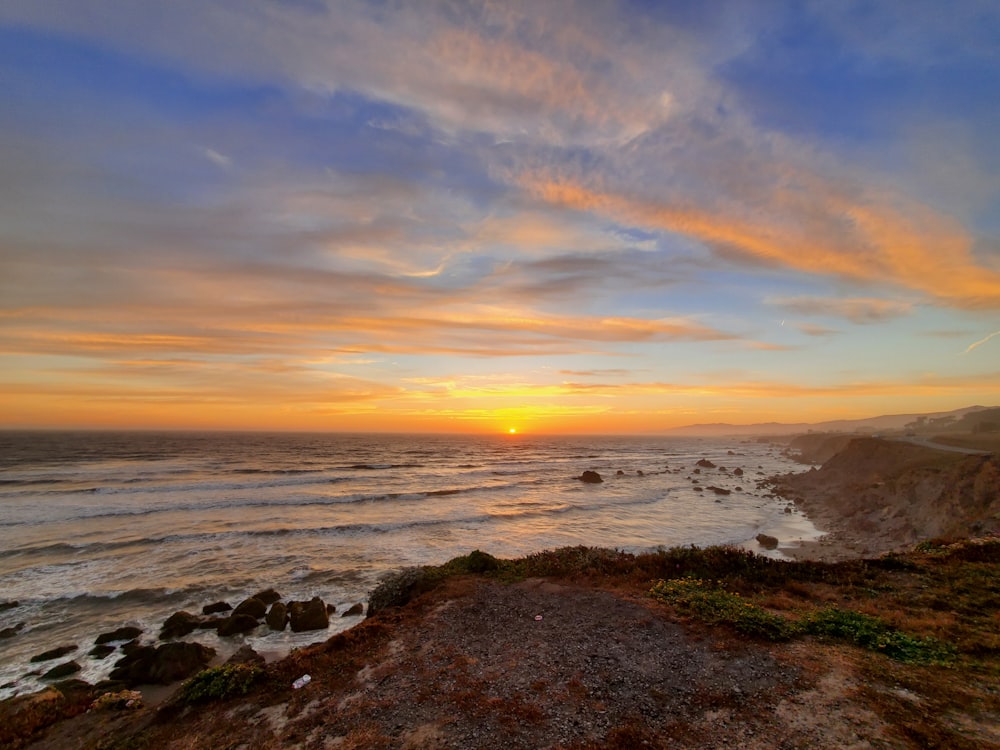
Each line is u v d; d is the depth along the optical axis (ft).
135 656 47.98
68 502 125.18
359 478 188.14
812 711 21.43
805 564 44.96
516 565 50.08
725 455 384.27
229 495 139.44
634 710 22.72
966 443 177.47
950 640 27.61
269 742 22.13
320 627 56.03
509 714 22.95
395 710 23.93
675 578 43.19
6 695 42.42
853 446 177.88
